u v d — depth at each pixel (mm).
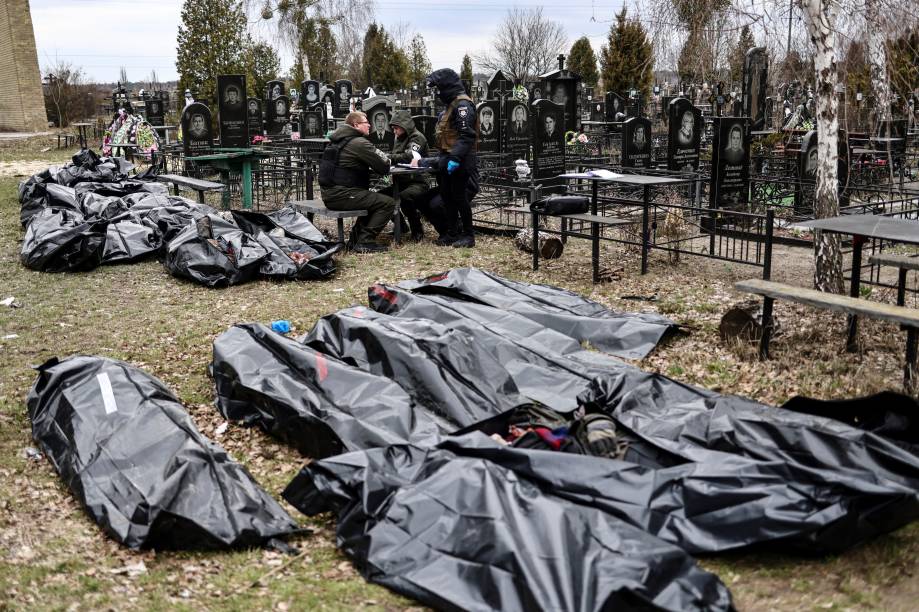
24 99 37125
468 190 10531
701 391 5129
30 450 5188
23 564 3936
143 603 3625
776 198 13289
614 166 14492
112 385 5215
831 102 7055
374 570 3680
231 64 29688
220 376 5801
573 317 6992
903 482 3844
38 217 10969
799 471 3832
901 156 14055
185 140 16516
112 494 4355
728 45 8477
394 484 4062
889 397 4477
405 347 5629
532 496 3633
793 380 5875
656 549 3314
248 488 4391
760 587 3578
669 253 9797
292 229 10250
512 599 3191
